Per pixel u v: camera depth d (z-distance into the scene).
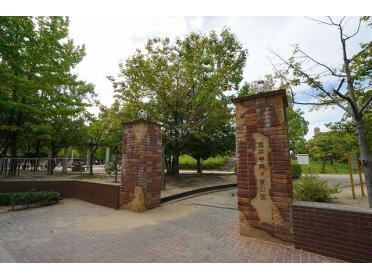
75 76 14.93
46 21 10.77
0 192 8.38
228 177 16.50
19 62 9.47
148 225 5.09
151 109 12.47
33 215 6.13
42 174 10.14
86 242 4.06
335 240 3.27
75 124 16.70
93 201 7.73
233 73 11.90
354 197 7.93
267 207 4.00
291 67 6.19
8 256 3.47
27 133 12.20
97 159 46.09
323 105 6.42
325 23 5.83
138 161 6.54
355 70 5.99
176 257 3.42
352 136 8.05
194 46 12.02
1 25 8.95
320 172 24.27
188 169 29.89
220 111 12.38
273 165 3.99
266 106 4.17
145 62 11.76
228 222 5.30
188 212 6.34
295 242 3.64
